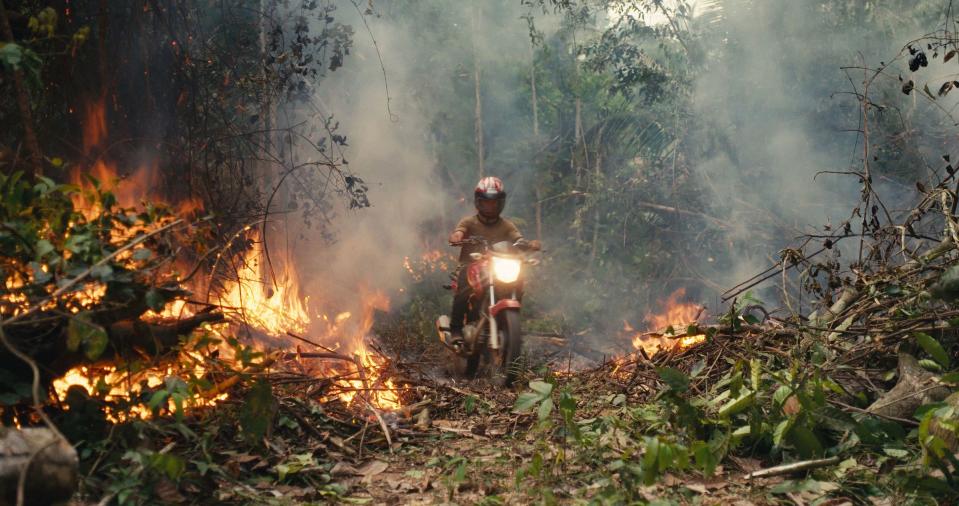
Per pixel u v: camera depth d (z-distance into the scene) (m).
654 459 3.56
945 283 4.46
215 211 7.03
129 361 3.95
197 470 3.79
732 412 4.15
